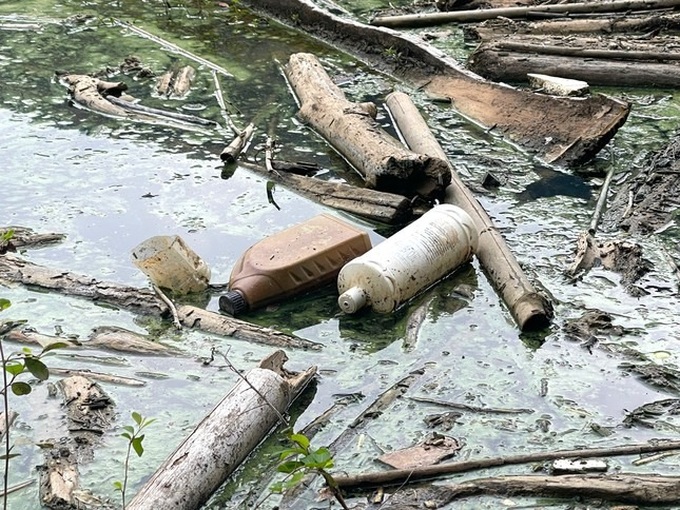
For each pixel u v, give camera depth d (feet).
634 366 6.84
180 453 6.14
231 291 7.33
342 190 8.45
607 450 6.26
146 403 6.66
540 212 8.27
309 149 9.19
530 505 6.03
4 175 8.83
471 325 7.19
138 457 6.33
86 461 6.32
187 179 8.79
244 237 8.06
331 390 6.73
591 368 6.84
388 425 6.50
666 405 6.58
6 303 5.99
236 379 6.81
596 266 7.64
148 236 8.07
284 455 5.75
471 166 8.89
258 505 6.07
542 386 6.73
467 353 6.98
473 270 7.66
